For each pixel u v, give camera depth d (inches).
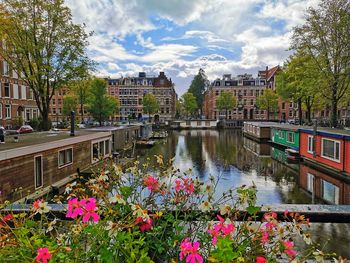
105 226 63.8
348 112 2025.1
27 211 87.4
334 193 509.7
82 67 906.7
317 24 928.3
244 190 76.4
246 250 68.3
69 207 65.4
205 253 67.9
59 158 537.0
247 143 1380.4
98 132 804.0
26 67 874.1
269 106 2481.5
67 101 2048.5
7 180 384.8
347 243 263.4
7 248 58.3
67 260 56.9
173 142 1451.8
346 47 893.8
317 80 951.6
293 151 873.5
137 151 1082.1
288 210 90.4
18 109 1391.5
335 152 643.5
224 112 2935.5
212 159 920.3
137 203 74.8
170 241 72.1
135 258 59.4
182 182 90.4
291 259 66.2
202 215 83.0
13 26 789.2
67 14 856.3
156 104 2709.2
